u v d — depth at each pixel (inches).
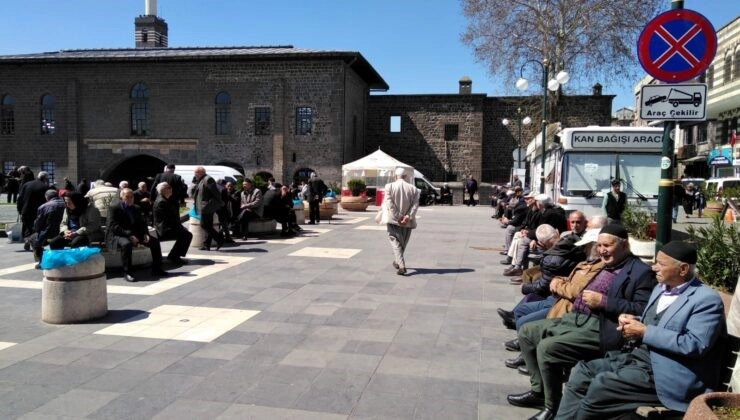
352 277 384.5
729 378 134.9
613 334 160.2
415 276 390.9
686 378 129.9
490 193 1423.5
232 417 165.6
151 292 331.9
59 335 244.5
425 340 242.5
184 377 196.5
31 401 175.8
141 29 1894.7
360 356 220.7
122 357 216.8
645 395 136.8
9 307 294.5
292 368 206.4
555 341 165.2
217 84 1513.3
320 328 258.2
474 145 1731.1
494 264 446.3
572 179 538.0
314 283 362.6
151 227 509.4
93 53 1667.1
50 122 1579.7
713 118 1438.2
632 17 1135.6
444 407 175.6
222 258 464.1
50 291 261.1
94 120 1553.9
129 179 1707.7
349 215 970.1
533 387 177.2
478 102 1724.9
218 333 249.0
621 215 426.3
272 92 1493.6
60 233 382.9
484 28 1238.3
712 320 129.1
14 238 564.1
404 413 170.6
